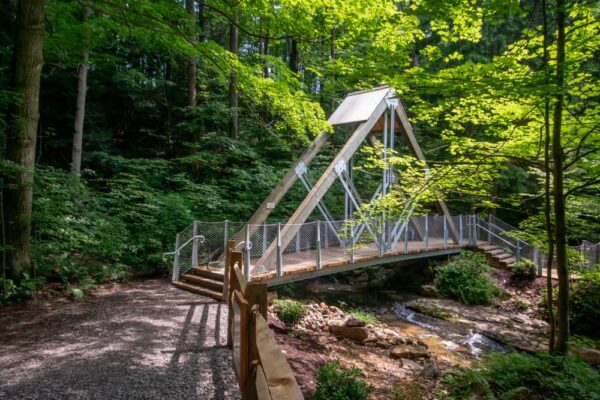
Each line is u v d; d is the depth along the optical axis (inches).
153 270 394.9
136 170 546.9
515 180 631.2
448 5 195.9
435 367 235.6
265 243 346.6
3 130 279.6
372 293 484.4
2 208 264.2
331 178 398.0
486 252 581.9
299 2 267.7
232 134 612.7
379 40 255.3
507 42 616.7
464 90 195.5
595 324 360.8
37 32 278.4
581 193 319.0
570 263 354.6
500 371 213.6
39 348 190.7
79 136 472.4
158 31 290.0
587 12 214.1
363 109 462.0
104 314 250.7
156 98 727.1
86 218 368.5
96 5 309.0
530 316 412.5
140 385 153.3
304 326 274.7
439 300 459.8
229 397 145.6
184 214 441.4
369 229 427.5
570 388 187.6
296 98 316.8
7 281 262.7
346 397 155.9
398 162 333.1
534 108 235.8
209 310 267.4
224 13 283.9
